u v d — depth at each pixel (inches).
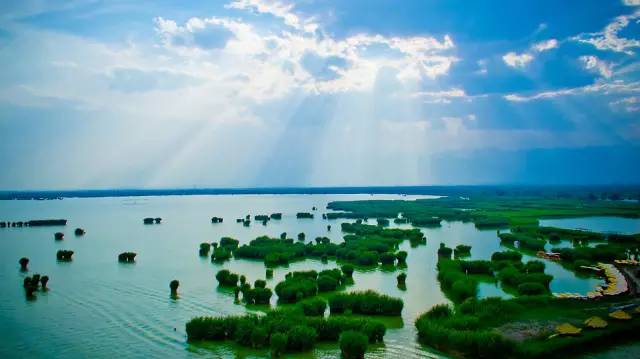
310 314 2512.3
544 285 3080.7
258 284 3093.0
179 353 2071.9
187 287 3238.2
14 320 2522.1
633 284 3102.9
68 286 3270.2
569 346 2027.6
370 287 3235.7
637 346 2084.2
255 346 2119.8
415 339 2212.1
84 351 2096.5
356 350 1968.5
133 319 2532.0
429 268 3917.3
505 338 1998.0
